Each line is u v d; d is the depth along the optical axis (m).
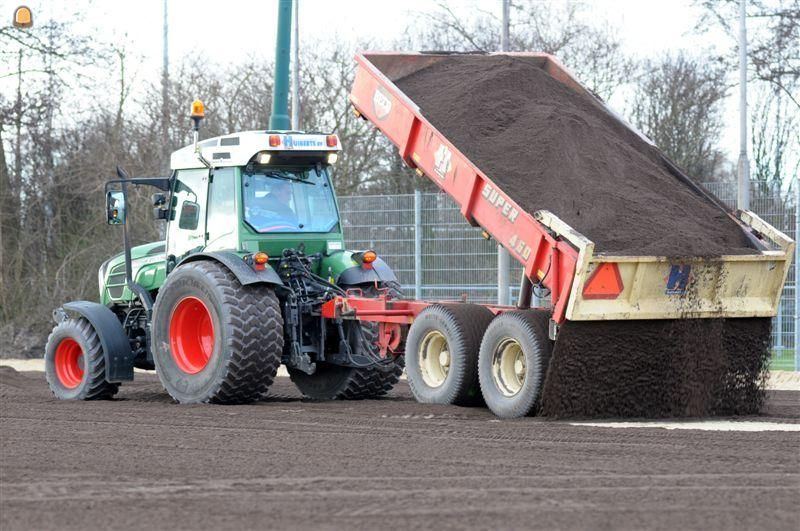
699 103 49.25
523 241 16.52
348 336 20.05
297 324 19.53
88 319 20.94
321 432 15.16
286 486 11.34
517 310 17.05
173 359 19.45
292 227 19.92
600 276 15.75
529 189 17.09
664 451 13.34
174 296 19.41
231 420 16.58
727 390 17.25
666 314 16.34
